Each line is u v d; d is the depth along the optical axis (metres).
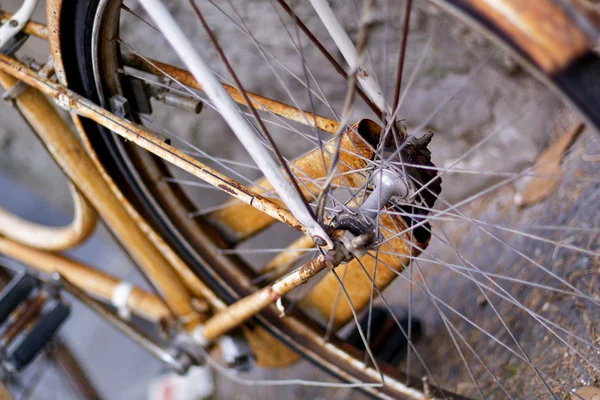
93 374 3.72
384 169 1.13
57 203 3.67
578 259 1.66
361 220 1.09
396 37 2.31
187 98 1.41
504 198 2.27
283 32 2.45
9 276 2.38
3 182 3.86
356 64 0.82
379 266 1.40
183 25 2.60
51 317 2.07
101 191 1.65
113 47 1.32
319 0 1.11
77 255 3.87
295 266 1.76
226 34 2.54
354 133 1.19
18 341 2.05
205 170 1.19
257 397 2.72
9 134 3.41
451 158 2.44
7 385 2.24
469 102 2.32
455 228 2.40
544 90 2.18
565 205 1.87
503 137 2.29
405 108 2.44
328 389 2.35
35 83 1.38
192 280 1.73
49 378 3.38
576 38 0.71
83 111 1.34
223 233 1.72
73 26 1.27
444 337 2.03
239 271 1.71
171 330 1.96
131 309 2.11
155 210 1.64
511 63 2.17
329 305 1.62
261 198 1.15
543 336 1.61
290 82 2.54
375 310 2.10
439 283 2.24
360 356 1.62
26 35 1.45
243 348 1.77
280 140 2.66
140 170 1.57
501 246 2.09
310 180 1.27
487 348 1.80
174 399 3.24
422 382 1.54
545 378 1.50
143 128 1.37
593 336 1.44
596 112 0.73
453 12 0.78
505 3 0.73
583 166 1.89
